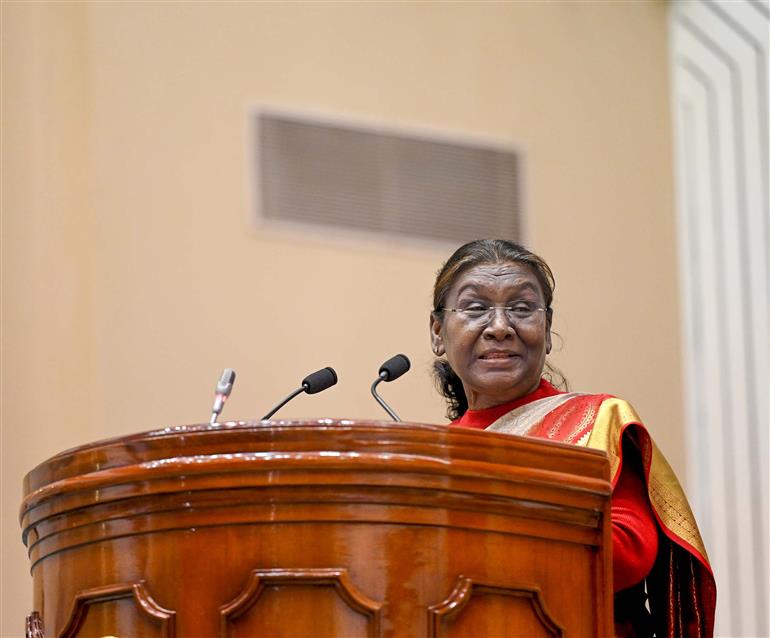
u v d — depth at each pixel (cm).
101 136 1540
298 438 591
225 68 1598
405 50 1680
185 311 1531
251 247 1567
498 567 604
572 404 808
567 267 1677
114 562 611
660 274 1692
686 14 1736
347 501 587
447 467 592
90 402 1491
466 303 841
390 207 1634
